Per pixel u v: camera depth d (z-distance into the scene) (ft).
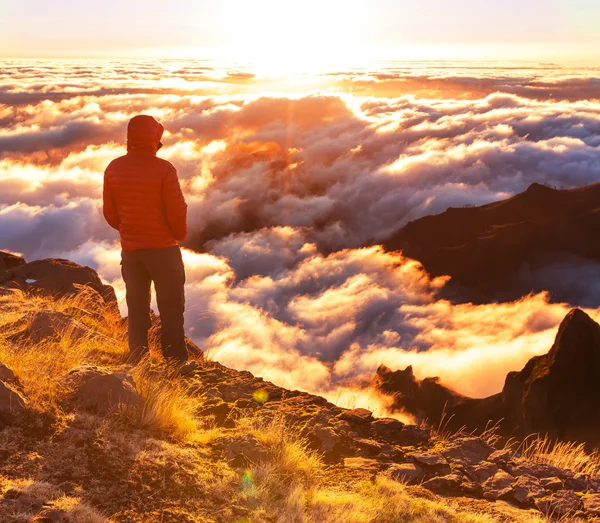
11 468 8.98
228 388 15.28
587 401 132.87
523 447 14.61
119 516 8.48
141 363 14.82
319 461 12.00
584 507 11.19
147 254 15.49
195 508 9.09
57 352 14.32
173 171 15.23
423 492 11.09
